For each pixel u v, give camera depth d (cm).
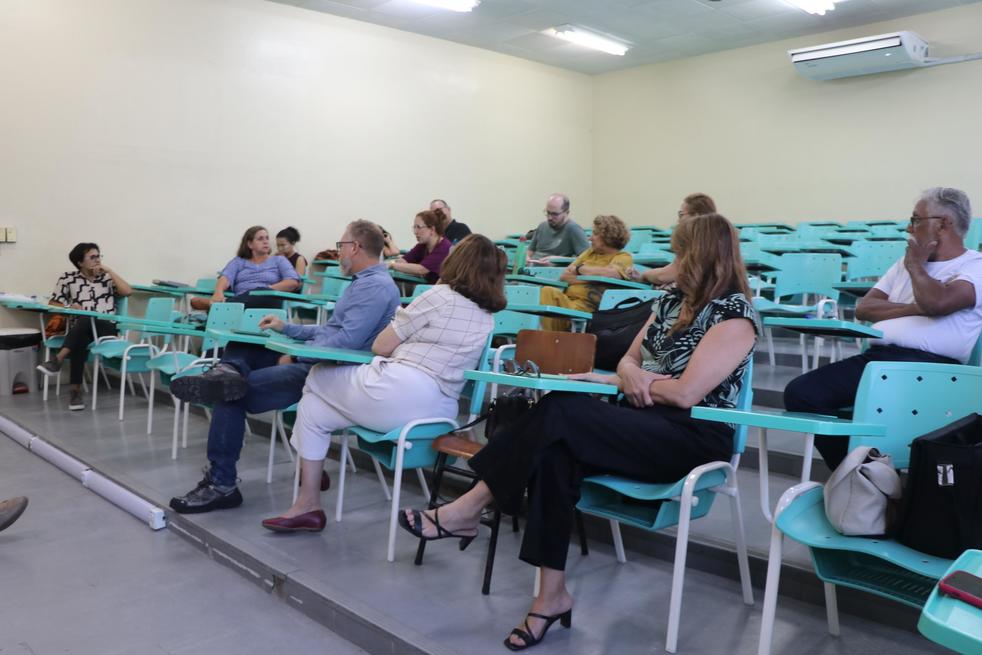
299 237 706
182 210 655
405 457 247
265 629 217
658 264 503
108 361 501
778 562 157
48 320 573
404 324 253
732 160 902
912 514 142
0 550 275
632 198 992
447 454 251
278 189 713
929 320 252
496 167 905
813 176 843
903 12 762
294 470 351
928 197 253
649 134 971
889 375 180
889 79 788
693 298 210
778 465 304
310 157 734
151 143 635
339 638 212
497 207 909
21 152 573
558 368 251
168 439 410
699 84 923
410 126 813
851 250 513
